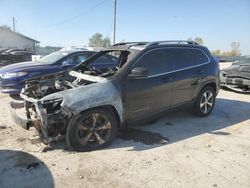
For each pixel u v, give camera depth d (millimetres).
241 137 4926
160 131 5172
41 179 3385
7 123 5480
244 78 8969
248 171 3664
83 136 4184
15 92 7102
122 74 4418
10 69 7320
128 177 3463
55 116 3920
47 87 4832
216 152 4246
